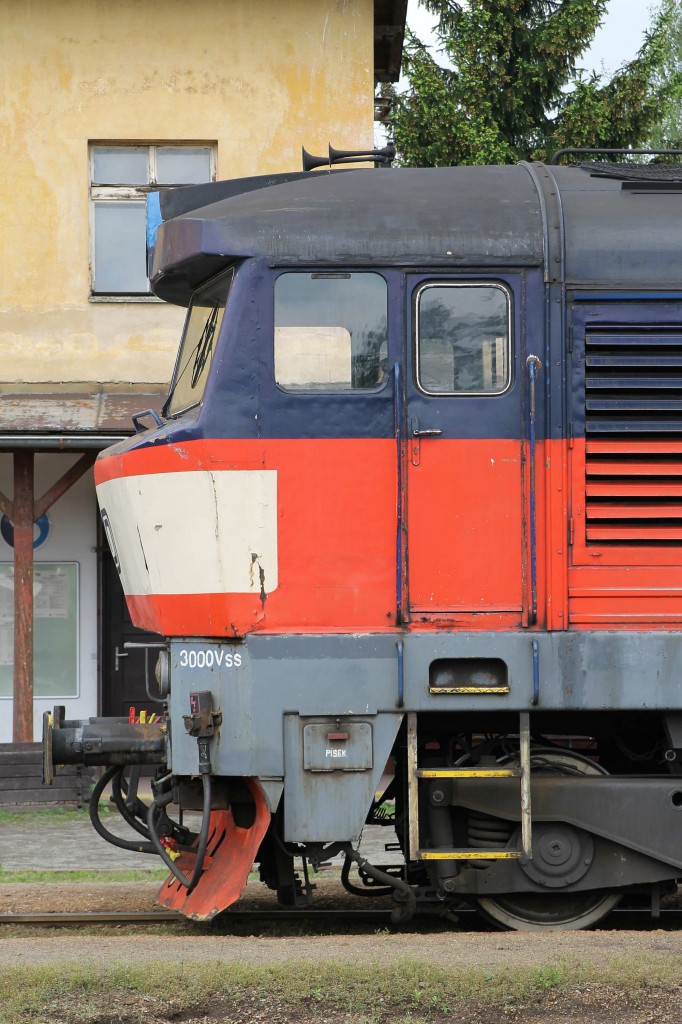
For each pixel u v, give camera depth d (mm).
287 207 7926
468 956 6863
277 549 7668
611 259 7824
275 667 7613
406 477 7707
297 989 6316
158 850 8195
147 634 19266
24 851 12750
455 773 7719
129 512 8016
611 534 7738
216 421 7711
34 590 19016
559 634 7656
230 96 18094
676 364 7809
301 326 7793
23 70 17875
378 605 7676
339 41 18141
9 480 18938
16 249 17812
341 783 7633
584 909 8305
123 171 18188
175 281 8484
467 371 7781
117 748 8375
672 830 7945
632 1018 6102
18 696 16469
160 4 18031
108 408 16844
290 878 8422
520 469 7730
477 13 28219
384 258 7789
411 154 27578
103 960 6824
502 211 7898
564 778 8016
